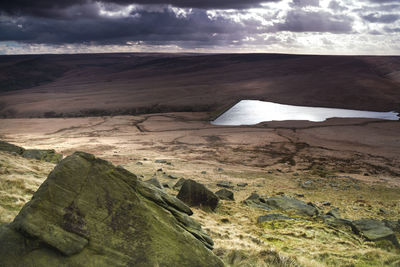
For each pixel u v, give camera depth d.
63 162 6.66
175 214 8.02
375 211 33.34
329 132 129.25
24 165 27.39
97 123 162.75
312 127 142.00
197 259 6.81
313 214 27.61
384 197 42.53
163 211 7.49
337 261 12.69
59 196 6.11
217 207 27.22
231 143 108.06
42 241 5.47
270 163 77.69
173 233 7.05
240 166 71.31
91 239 5.95
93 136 123.44
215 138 118.31
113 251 6.01
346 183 51.53
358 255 13.55
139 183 7.77
